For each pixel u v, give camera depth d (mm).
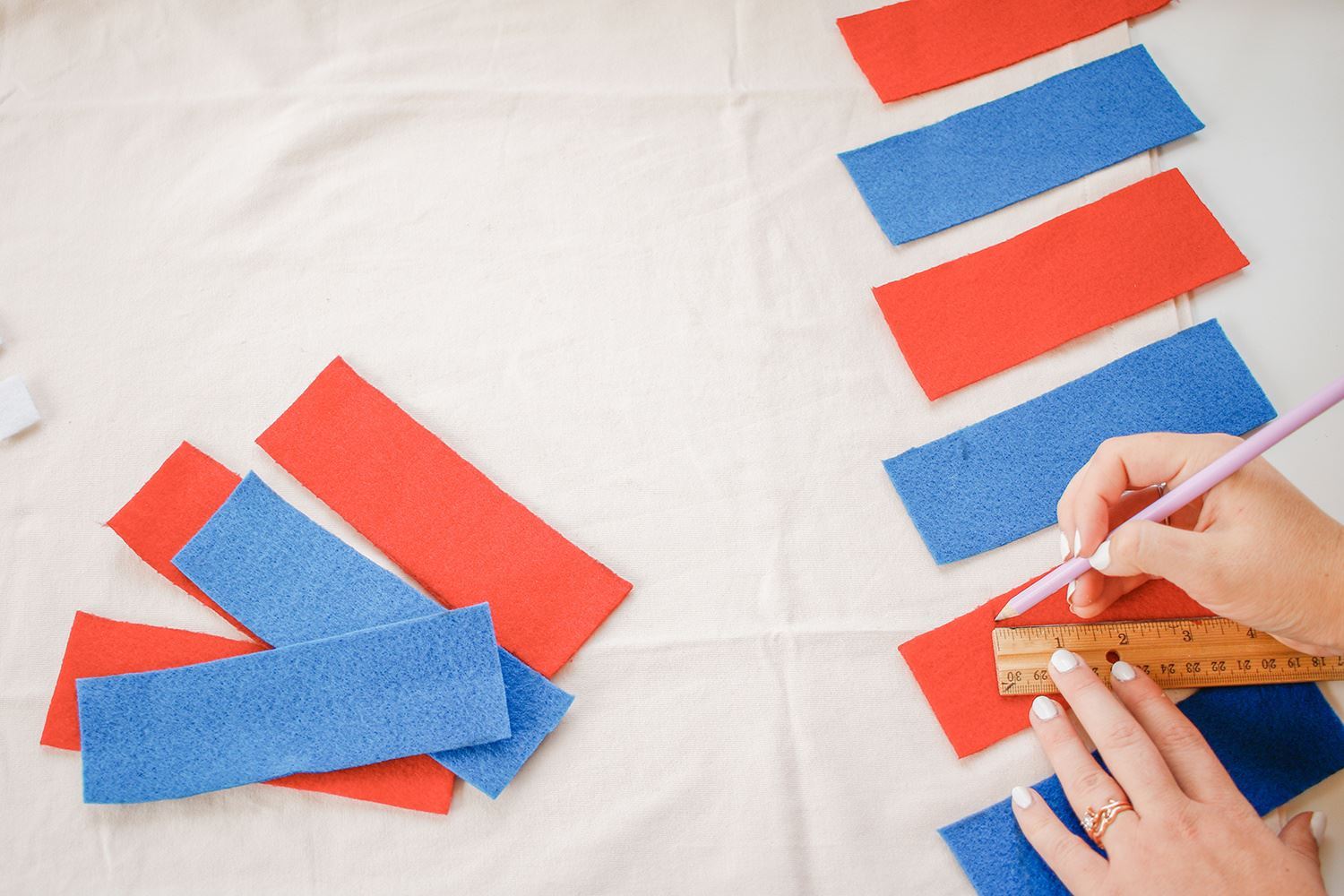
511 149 1088
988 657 927
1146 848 800
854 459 987
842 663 931
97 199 1068
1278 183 1065
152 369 1018
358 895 876
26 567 959
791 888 878
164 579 956
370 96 1099
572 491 980
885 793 900
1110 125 1086
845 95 1109
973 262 1039
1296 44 1110
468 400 1007
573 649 930
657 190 1074
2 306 1034
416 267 1049
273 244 1055
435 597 956
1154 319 1021
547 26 1125
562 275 1046
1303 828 842
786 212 1068
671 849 887
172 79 1105
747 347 1022
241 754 886
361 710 891
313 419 990
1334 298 1023
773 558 959
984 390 1008
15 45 1107
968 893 874
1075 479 879
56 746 906
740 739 913
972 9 1131
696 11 1133
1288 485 829
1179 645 916
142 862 884
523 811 895
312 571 941
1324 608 798
